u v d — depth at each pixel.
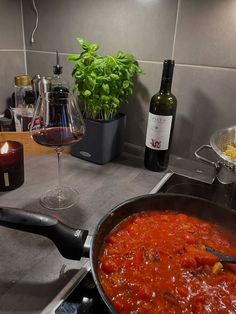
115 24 0.80
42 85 0.87
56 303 0.37
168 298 0.36
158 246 0.44
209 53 0.69
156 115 0.70
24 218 0.41
